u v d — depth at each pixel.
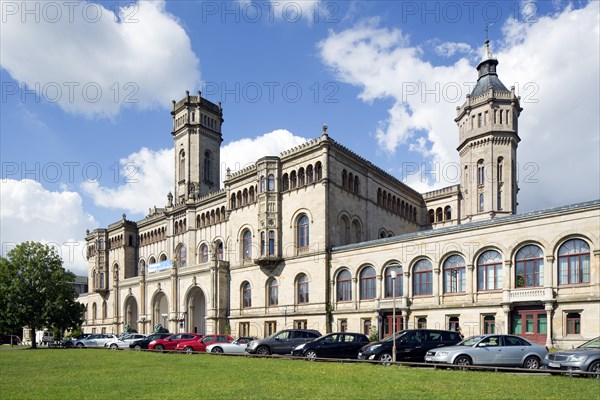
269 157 63.50
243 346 41.94
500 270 44.03
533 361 27.11
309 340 37.84
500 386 19.31
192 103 90.00
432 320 47.56
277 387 19.61
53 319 63.59
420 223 79.94
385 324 51.12
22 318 61.44
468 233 46.22
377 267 52.53
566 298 39.41
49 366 31.59
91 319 102.06
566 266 40.16
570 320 39.41
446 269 47.78
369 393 17.92
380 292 51.97
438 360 27.19
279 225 62.41
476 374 23.25
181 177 89.81
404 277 50.25
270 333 60.91
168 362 31.92
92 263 105.25
